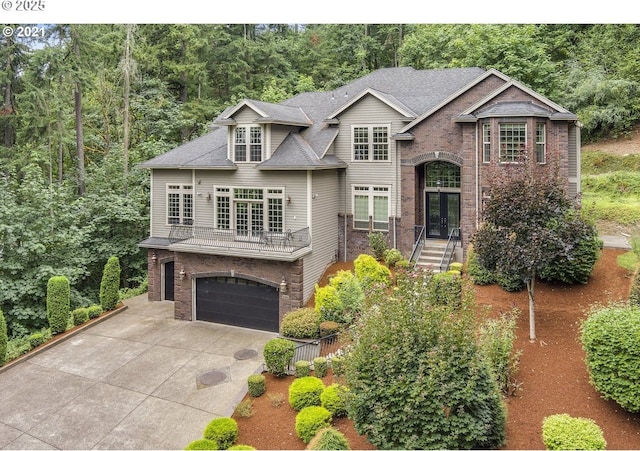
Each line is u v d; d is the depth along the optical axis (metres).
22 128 28.27
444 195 22.27
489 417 8.46
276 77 42.88
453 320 9.02
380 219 22.52
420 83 24.89
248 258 19.08
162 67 38.19
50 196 22.58
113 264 21.14
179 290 20.30
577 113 32.62
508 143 18.59
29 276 20.91
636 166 28.34
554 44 35.00
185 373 14.83
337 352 13.45
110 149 32.53
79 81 28.20
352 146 22.78
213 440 10.38
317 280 20.88
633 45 33.28
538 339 12.72
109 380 14.52
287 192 20.59
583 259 15.02
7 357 16.06
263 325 19.09
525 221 12.80
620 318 9.87
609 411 9.78
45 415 12.62
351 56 45.62
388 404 8.20
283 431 11.13
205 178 22.39
